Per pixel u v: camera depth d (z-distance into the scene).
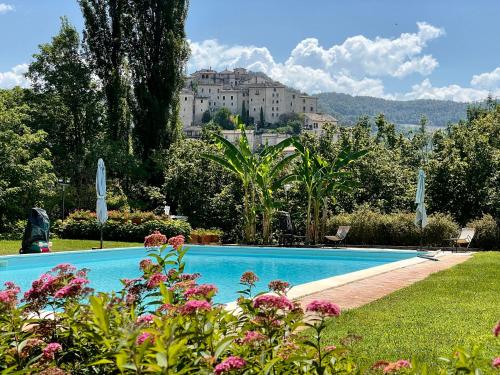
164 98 32.34
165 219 22.47
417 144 43.38
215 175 27.34
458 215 23.73
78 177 30.22
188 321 2.69
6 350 2.97
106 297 3.31
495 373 3.14
